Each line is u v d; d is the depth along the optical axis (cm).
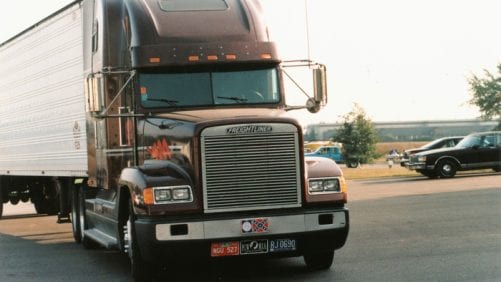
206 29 1227
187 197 1065
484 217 1831
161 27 1221
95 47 1418
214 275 1180
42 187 2409
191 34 1219
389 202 2400
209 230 1057
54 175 1812
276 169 1080
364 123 7781
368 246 1408
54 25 1758
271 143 1080
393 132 17312
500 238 1445
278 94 1224
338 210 1093
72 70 1630
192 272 1216
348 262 1232
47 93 1833
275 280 1106
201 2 1266
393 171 5378
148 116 1191
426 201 2361
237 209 1072
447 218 1839
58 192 1939
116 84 1307
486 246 1345
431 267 1143
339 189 1102
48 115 1828
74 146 1630
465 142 3797
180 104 1201
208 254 1063
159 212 1057
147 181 1072
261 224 1066
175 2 1259
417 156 3800
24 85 2044
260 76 1223
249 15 1255
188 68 1209
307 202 1088
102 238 1370
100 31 1348
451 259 1212
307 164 1128
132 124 1231
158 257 1062
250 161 1074
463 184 3144
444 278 1048
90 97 1189
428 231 1599
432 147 4238
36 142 1947
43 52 1859
